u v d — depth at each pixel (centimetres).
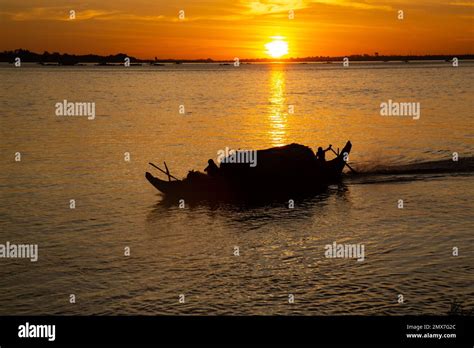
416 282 1577
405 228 2112
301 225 2202
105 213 2370
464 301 1441
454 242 1928
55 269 1723
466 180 2905
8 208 2431
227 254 1858
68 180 2977
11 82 13212
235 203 2569
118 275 1673
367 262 1750
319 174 2864
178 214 2369
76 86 11881
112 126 5256
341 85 12131
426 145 3978
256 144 4138
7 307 1457
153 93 9931
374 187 2806
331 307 1425
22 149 3941
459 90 9356
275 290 1548
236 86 12381
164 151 3856
